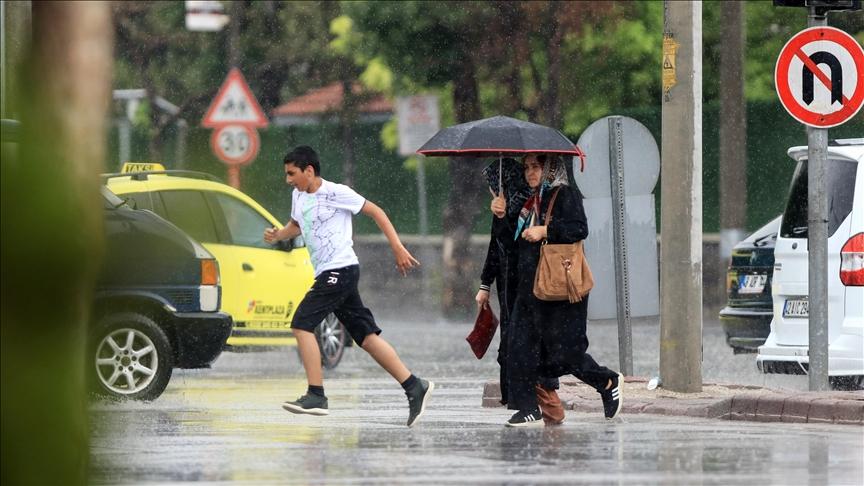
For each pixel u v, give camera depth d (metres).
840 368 45.16
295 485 25.39
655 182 45.00
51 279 14.84
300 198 37.12
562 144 36.41
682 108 42.47
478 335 37.91
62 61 13.60
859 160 45.78
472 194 98.94
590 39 103.12
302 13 126.50
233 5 125.06
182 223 53.16
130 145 128.88
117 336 43.53
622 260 44.97
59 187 14.53
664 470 27.53
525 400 36.28
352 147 124.88
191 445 31.95
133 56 128.00
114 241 43.62
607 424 37.00
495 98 101.62
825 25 41.88
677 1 42.34
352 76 125.88
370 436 34.00
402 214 121.38
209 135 128.50
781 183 101.25
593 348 67.56
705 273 97.75
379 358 36.59
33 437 16.31
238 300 54.03
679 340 42.50
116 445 31.78
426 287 108.88
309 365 37.16
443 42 98.12
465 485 25.33
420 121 100.94
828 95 41.66
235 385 50.44
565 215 36.03
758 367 48.59
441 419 38.66
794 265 48.00
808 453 30.34
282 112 149.50
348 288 36.84
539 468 27.84
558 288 35.88
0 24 47.16
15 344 15.27
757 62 112.25
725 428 35.78
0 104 13.98
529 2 96.88
